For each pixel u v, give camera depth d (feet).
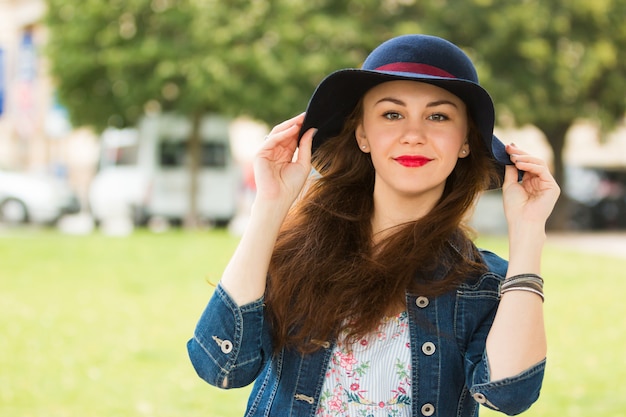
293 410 6.81
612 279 35.42
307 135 7.23
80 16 58.29
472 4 61.36
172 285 32.94
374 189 7.37
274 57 58.59
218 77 56.80
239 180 65.92
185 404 18.04
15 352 22.18
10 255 39.01
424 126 6.80
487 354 6.42
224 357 6.67
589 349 23.24
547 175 6.86
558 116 64.85
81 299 29.78
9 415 17.11
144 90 58.90
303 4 59.77
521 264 6.61
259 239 6.81
